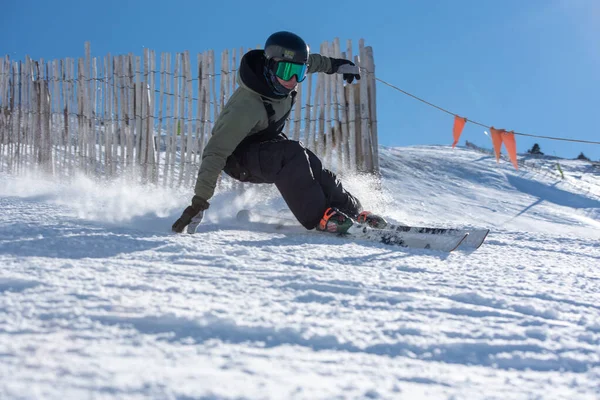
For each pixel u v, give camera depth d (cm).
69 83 676
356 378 117
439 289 212
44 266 199
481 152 2189
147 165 621
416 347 142
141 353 118
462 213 738
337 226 342
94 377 103
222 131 334
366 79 535
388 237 337
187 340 129
